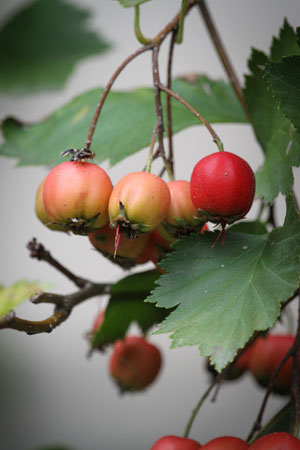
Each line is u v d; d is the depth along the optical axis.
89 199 0.40
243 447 0.40
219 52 0.49
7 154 0.52
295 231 0.40
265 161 0.44
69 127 0.50
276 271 0.40
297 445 0.39
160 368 0.52
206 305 0.40
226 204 0.39
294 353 0.42
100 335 0.47
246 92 0.44
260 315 0.39
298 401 0.41
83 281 0.45
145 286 0.46
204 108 0.50
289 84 0.40
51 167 0.50
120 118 0.49
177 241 0.41
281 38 0.44
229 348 0.38
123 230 0.40
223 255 0.41
